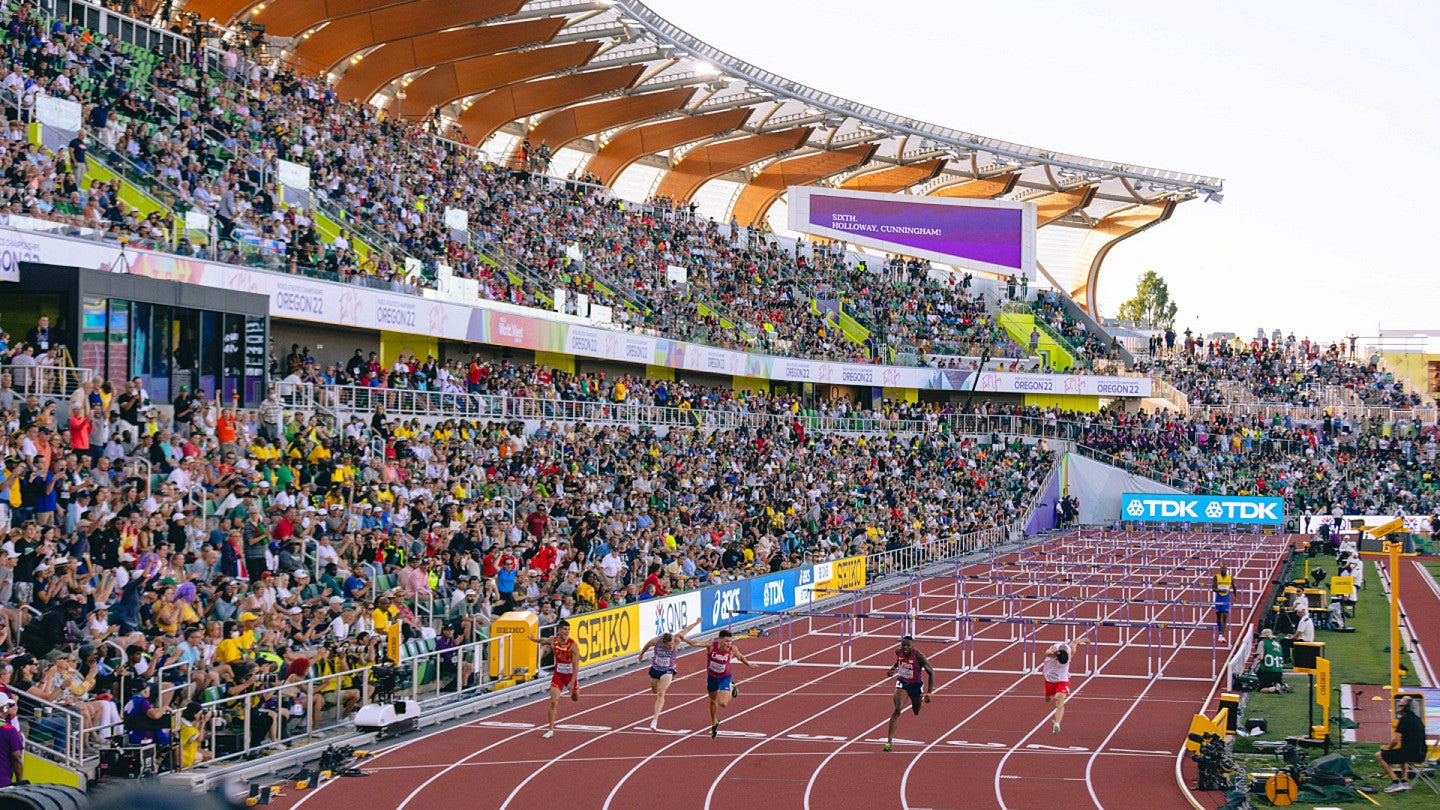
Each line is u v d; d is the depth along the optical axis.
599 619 28.48
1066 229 90.38
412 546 28.16
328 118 44.91
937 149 75.25
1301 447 68.69
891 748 21.28
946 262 70.94
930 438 61.84
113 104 32.91
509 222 51.19
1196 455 67.38
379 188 43.62
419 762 20.30
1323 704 20.56
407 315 38.16
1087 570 47.41
